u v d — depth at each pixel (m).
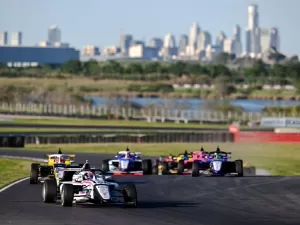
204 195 118.44
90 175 100.56
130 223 84.44
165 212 95.50
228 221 88.62
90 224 83.06
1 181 140.25
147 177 153.88
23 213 91.81
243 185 135.12
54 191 102.38
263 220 89.94
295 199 113.81
